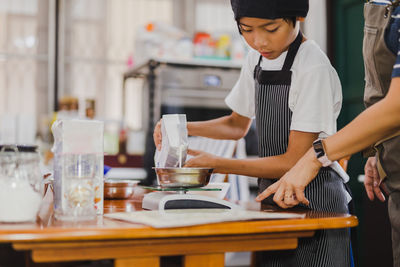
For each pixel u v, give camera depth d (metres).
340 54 4.11
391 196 1.47
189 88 3.89
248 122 2.02
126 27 5.14
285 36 1.50
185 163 1.56
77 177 1.17
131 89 5.12
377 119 1.20
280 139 1.72
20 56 4.87
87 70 5.05
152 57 3.78
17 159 1.13
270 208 1.53
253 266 2.77
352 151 1.26
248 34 1.52
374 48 1.44
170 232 1.04
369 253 2.94
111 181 1.83
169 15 5.25
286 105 1.68
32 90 4.91
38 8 4.92
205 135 1.95
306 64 1.63
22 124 4.39
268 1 1.41
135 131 4.21
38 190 1.15
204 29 5.33
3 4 4.83
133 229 1.03
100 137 1.25
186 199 1.38
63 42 4.98
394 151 1.43
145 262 1.08
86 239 0.99
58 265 1.40
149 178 3.75
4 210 1.11
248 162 1.58
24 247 0.98
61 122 1.18
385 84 1.45
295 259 1.65
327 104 1.58
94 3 5.07
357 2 3.92
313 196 1.61
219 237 1.12
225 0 5.39
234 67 4.01
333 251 1.57
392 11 1.40
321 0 4.31
